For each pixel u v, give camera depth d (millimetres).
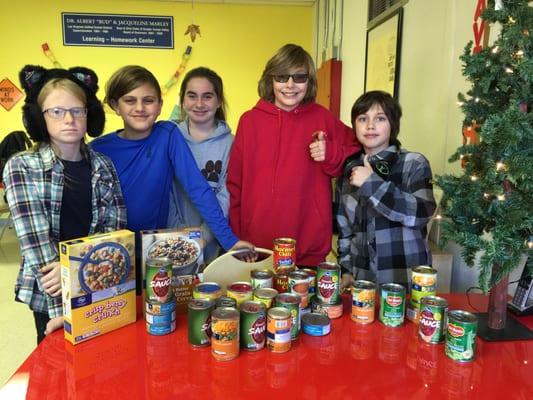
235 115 5074
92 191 1377
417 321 1167
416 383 911
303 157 1768
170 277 1104
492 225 1092
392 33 2641
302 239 1810
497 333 1116
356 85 3467
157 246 1189
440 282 1897
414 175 1476
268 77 1781
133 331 1121
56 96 1227
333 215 1841
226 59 4957
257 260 1449
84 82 1377
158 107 1620
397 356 1012
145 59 4895
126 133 1661
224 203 1927
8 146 3971
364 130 1571
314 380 916
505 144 960
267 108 1801
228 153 1977
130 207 1614
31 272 1307
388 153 1542
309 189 1787
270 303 1081
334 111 3961
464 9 1830
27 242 1246
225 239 1634
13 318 2842
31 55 4773
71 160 1358
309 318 1121
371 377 929
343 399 857
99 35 4793
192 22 4859
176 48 4895
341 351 1029
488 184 1022
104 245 1081
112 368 958
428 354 1022
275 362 978
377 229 1549
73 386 896
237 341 990
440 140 2043
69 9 4719
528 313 1229
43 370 956
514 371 961
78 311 1045
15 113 4879
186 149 1669
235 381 909
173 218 1836
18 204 1242
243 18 4891
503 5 1034
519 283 1286
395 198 1386
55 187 1288
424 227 1562
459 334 982
